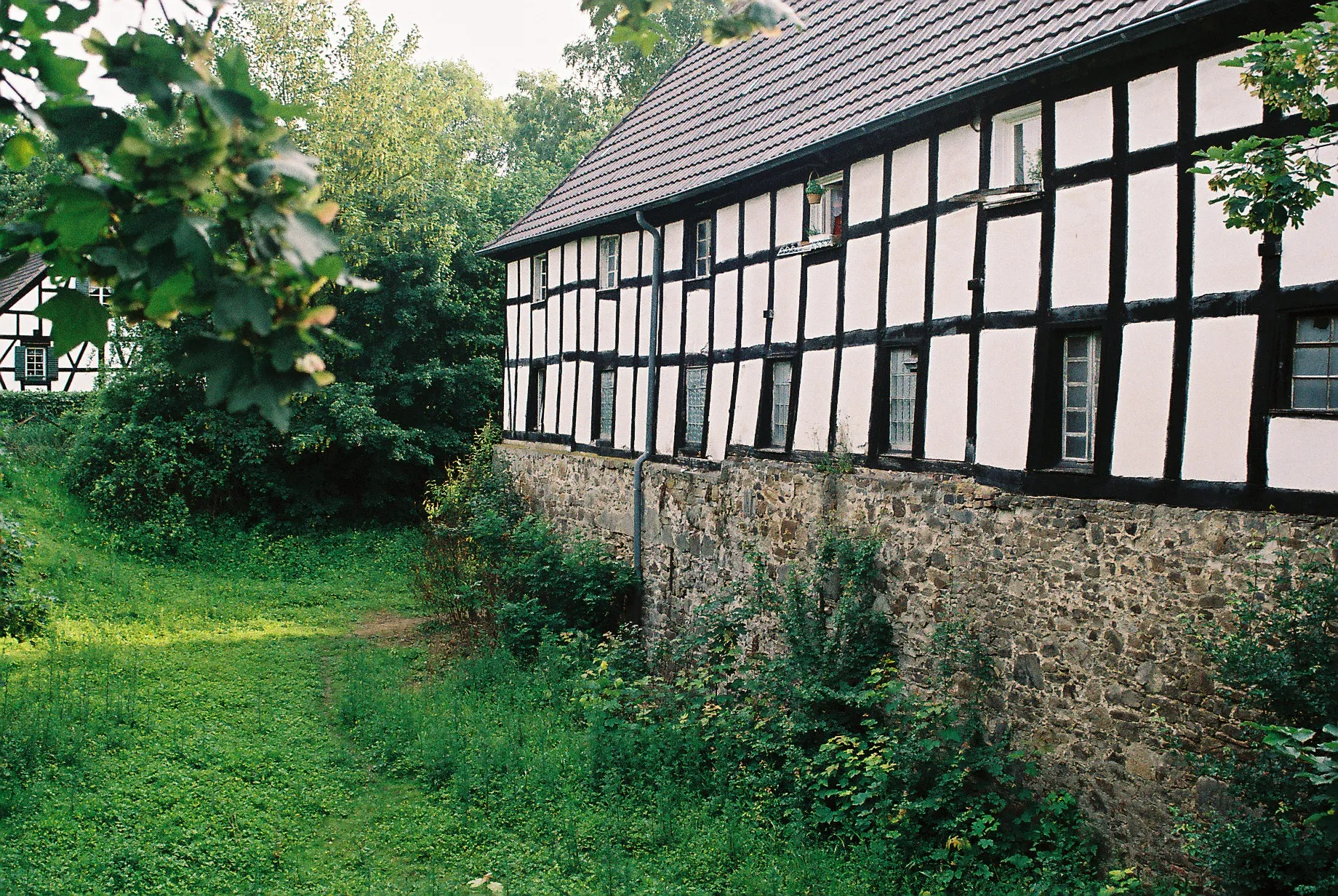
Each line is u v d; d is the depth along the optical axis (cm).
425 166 2580
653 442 1531
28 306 3061
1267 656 654
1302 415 686
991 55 924
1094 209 826
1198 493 750
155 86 170
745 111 1409
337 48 2408
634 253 1593
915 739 916
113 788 914
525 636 1462
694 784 1013
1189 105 754
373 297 2411
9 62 194
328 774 1003
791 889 791
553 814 934
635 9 289
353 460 2373
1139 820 777
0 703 1055
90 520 1955
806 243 1159
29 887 730
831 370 1142
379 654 1441
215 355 181
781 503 1181
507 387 2131
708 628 1260
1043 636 859
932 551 968
